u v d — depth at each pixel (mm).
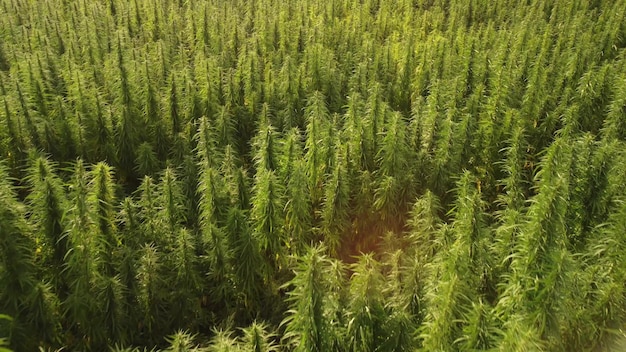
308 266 5871
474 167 10797
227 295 8070
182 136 11078
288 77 13219
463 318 5922
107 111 11188
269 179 8055
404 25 19359
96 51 15297
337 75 13797
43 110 12352
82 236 6922
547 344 6102
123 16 18875
